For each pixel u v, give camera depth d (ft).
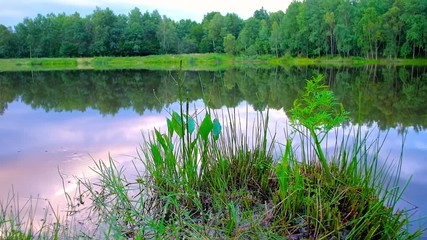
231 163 12.59
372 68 99.55
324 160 10.38
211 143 12.89
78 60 200.54
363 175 11.60
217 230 8.93
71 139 19.76
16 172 14.19
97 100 37.40
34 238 9.02
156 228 8.58
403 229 9.29
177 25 272.72
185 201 10.85
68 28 230.27
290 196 9.74
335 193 9.70
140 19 239.09
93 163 15.25
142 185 12.28
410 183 12.66
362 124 22.63
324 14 165.17
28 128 22.89
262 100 34.96
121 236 8.56
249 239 8.62
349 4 163.32
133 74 86.17
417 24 128.47
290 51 181.78
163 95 40.86
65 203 11.21
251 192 11.52
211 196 10.78
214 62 180.86
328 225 9.00
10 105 34.04
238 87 49.06
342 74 74.49
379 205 9.05
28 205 11.10
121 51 225.76
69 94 43.14
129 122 24.63
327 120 10.75
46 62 187.83
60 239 9.00
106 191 12.01
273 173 12.12
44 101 36.94
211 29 231.30
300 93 40.63
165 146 11.98
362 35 143.64
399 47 141.18
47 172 14.14
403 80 57.00
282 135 18.29
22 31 225.56
